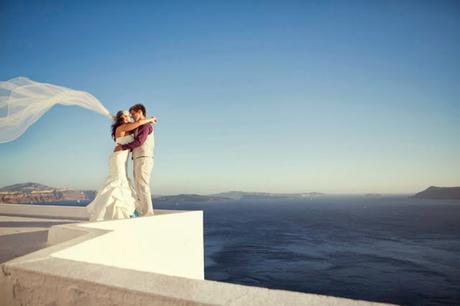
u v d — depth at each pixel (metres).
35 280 1.72
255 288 1.29
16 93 5.13
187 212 6.40
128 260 4.25
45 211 10.27
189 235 6.42
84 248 2.68
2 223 7.68
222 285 1.36
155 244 5.13
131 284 1.41
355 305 1.07
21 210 10.69
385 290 47.50
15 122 5.12
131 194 5.93
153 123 6.03
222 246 84.31
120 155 5.68
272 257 69.94
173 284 1.39
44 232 5.75
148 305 1.29
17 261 1.92
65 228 3.52
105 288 1.43
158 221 5.25
